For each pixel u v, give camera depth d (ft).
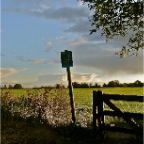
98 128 40.45
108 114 37.29
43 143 34.22
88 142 36.19
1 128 36.99
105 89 184.24
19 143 33.47
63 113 44.73
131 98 34.94
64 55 44.78
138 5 43.34
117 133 37.37
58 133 38.27
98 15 45.50
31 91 49.67
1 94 48.08
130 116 35.19
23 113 42.98
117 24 46.55
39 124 40.65
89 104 78.48
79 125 41.47
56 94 47.96
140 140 34.47
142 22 46.16
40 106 44.06
